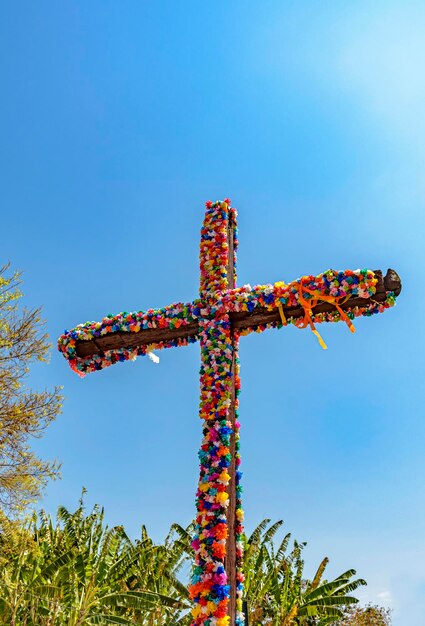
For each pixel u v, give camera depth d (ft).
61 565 51.08
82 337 20.90
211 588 15.40
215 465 16.88
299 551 66.03
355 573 65.62
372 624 83.41
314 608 60.70
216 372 18.53
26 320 46.06
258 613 59.11
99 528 60.29
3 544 47.06
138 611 54.80
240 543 16.99
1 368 44.98
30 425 44.34
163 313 20.38
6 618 42.04
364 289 17.93
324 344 18.42
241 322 19.74
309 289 18.56
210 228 22.26
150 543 62.28
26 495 43.27
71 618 46.96
